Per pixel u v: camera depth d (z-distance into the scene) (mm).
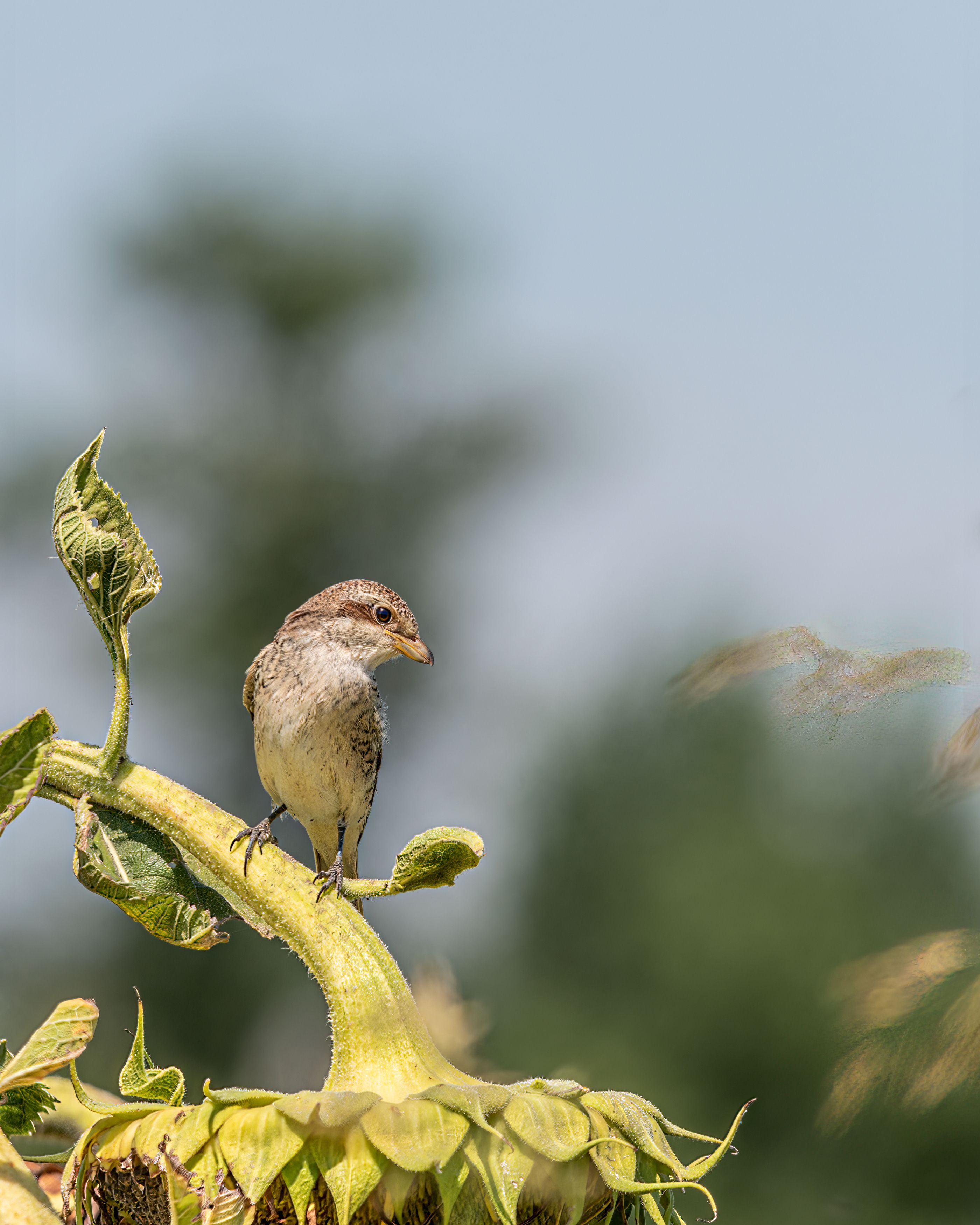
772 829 15789
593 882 17375
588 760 18344
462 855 2523
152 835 2664
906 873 12625
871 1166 10039
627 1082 15273
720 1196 13031
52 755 2615
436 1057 2406
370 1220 2088
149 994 16500
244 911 2674
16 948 16172
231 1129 2107
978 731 4047
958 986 4578
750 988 14797
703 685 4695
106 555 2592
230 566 23953
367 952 2506
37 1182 2078
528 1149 2152
